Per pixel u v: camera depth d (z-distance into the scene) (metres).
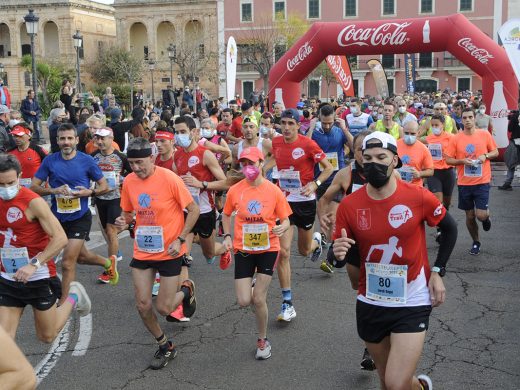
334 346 5.66
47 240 4.84
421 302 3.79
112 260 7.23
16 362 2.36
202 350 5.64
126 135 12.78
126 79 59.44
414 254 3.79
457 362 5.25
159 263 5.33
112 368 5.28
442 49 19.19
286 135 7.06
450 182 9.58
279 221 5.52
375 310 3.84
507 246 9.26
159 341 5.30
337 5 59.59
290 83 20.91
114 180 7.75
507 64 18.33
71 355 5.57
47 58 64.44
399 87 59.12
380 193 3.79
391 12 58.97
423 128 11.84
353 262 4.03
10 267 4.75
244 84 61.56
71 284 5.22
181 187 5.33
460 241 9.62
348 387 4.83
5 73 69.44
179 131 7.01
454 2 57.81
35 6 68.31
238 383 4.94
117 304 6.98
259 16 60.19
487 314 6.41
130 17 65.62
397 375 3.62
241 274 5.45
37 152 8.37
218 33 61.38
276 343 5.76
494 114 18.73
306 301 6.95
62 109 13.00
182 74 54.50
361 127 13.16
